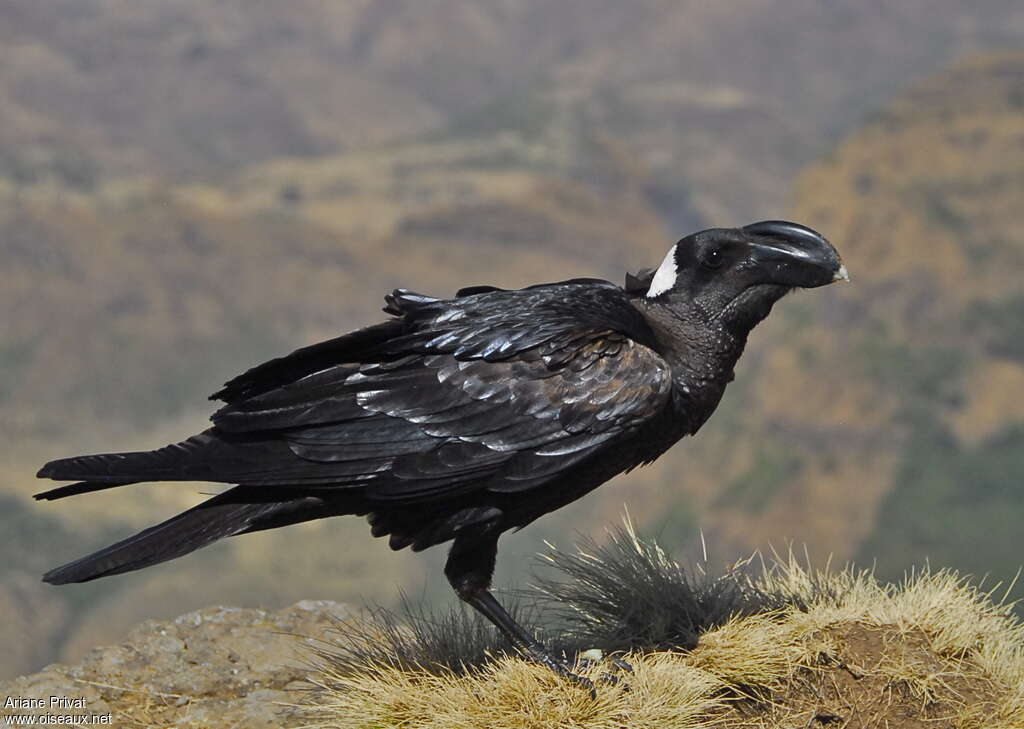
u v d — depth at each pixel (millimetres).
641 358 5094
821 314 120750
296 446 4996
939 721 5258
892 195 126812
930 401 110438
